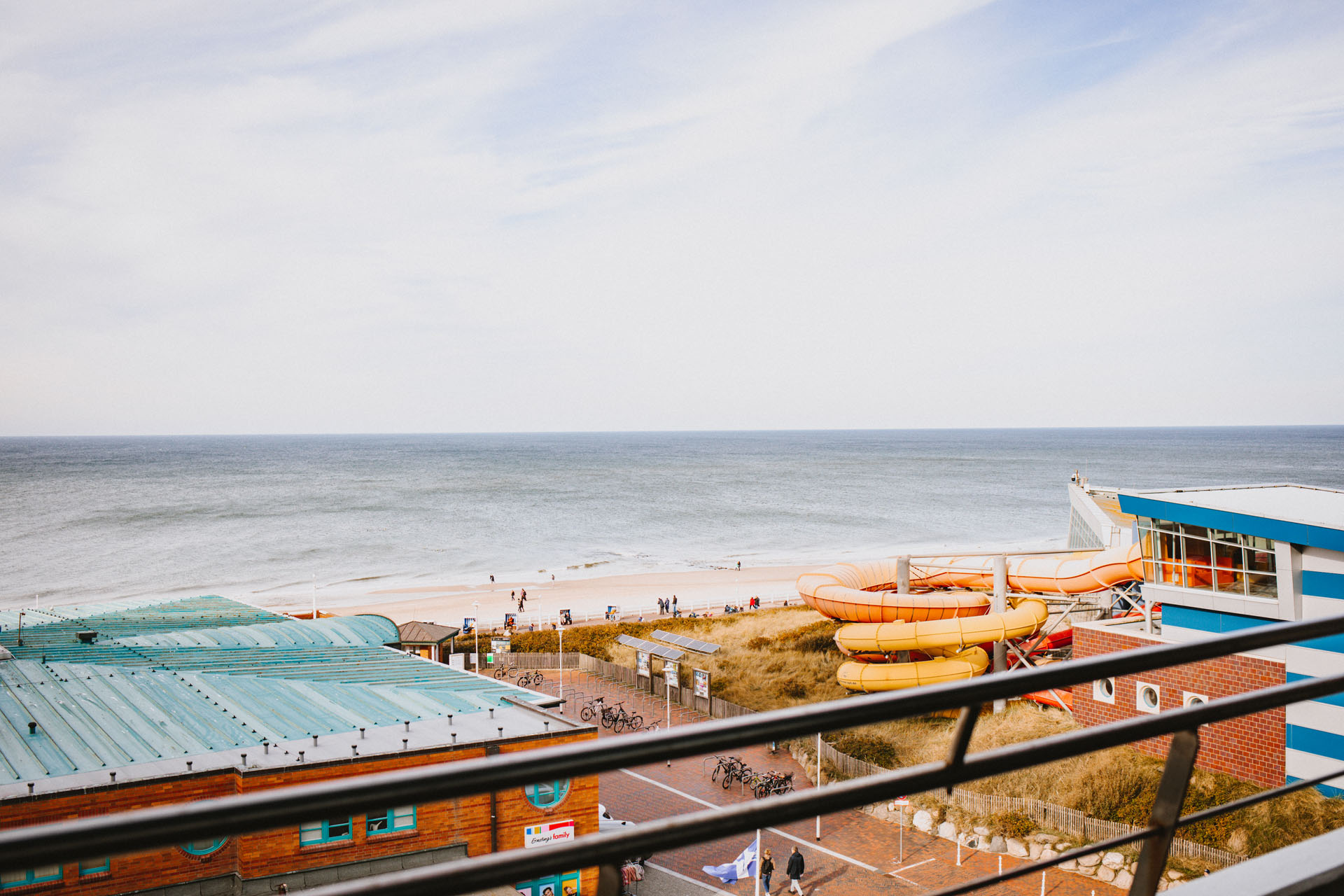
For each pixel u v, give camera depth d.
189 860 17.86
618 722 40.78
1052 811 26.64
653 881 25.30
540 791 20.92
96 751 19.31
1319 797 24.42
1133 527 35.91
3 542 114.81
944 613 34.06
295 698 24.09
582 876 22.17
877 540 119.44
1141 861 2.38
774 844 27.56
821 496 176.38
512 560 102.31
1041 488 191.62
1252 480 197.75
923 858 26.36
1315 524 24.53
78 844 1.27
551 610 70.94
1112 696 30.12
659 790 32.53
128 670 26.27
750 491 189.00
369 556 104.75
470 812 20.08
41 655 28.16
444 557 104.31
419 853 19.55
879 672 34.06
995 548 107.31
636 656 50.78
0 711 21.89
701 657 48.12
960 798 28.34
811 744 34.94
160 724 21.36
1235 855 23.67
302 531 125.94
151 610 41.81
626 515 146.12
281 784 18.20
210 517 142.25
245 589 84.00
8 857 1.20
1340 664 24.44
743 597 75.44
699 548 112.81
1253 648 2.39
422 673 27.84
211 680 25.66
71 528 128.50
